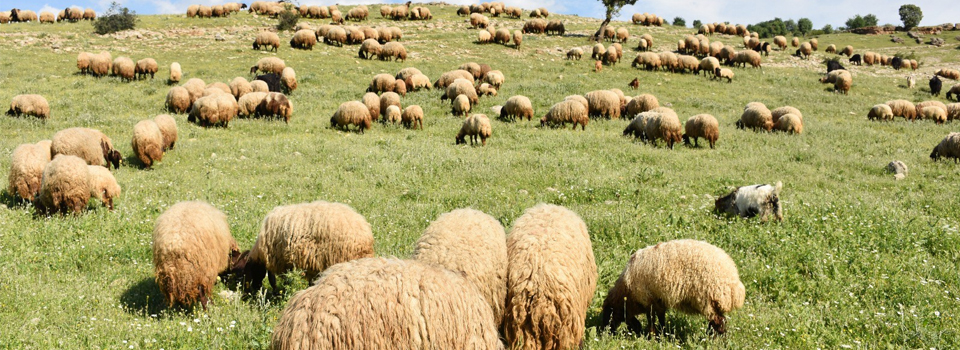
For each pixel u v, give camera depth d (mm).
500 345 3057
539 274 4566
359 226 5902
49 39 36781
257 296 6160
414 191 11375
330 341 2596
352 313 2633
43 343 4844
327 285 2789
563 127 21281
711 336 5332
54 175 8742
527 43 44500
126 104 22062
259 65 29234
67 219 8695
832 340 5410
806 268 7414
